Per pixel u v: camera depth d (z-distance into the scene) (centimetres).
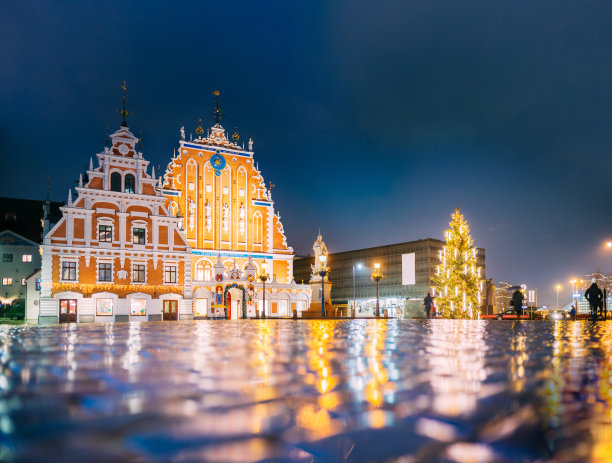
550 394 332
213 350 652
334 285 10500
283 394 327
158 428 238
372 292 9619
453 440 228
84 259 5300
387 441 224
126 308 5438
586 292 3014
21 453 194
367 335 1070
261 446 214
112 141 5634
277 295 7275
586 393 335
